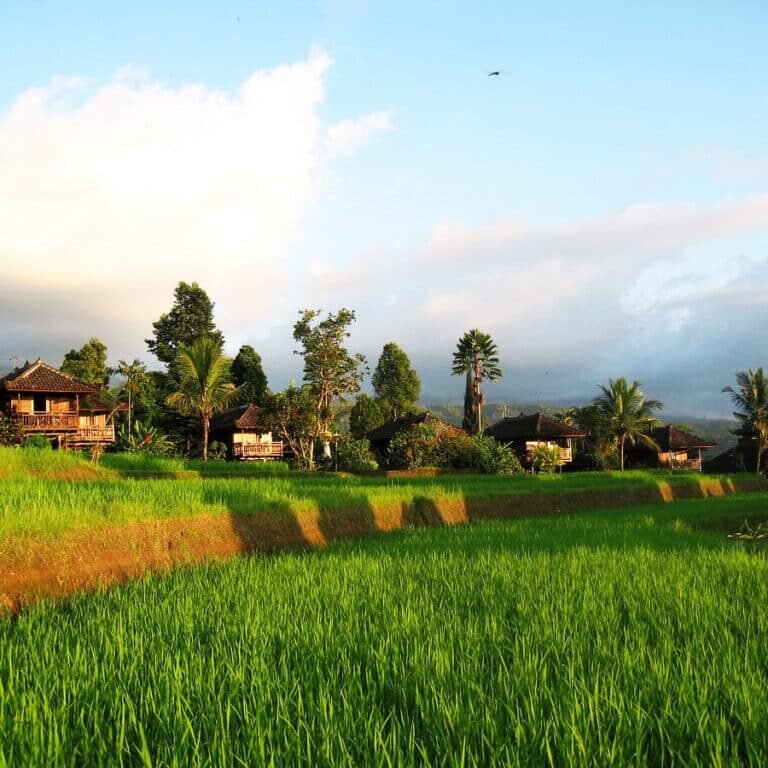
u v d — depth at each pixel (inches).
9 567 311.0
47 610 272.8
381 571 340.8
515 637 208.7
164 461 1085.1
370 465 1387.8
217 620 238.7
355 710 153.7
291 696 160.7
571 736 133.5
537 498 861.2
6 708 154.1
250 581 311.6
